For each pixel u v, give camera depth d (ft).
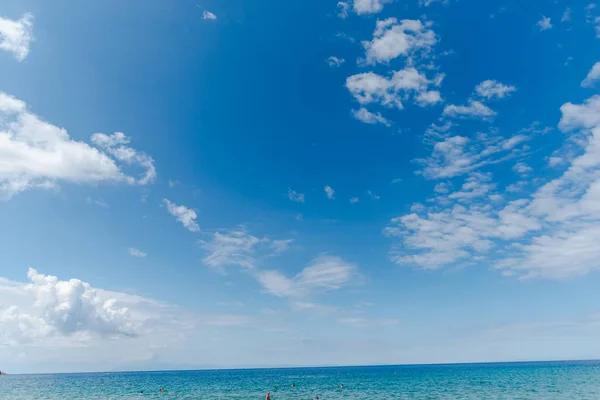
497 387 258.37
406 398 204.85
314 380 423.23
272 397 223.30
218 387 326.65
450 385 293.43
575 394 199.72
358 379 423.23
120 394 267.59
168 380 501.97
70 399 234.58
